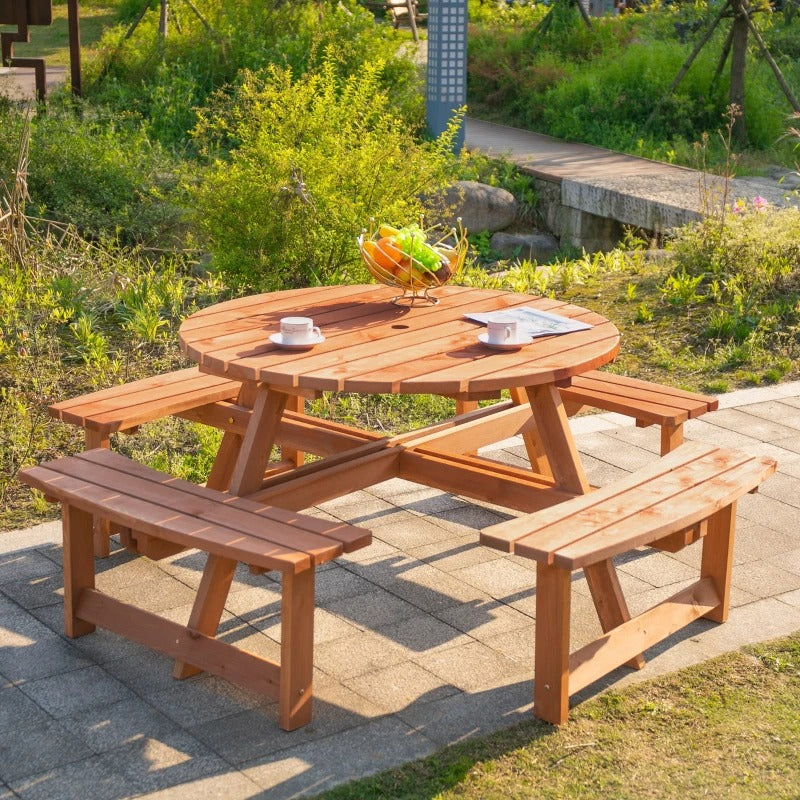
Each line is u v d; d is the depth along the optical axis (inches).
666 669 139.9
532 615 155.4
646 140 550.0
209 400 174.2
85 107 488.4
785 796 115.3
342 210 289.9
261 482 148.3
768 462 151.7
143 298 281.0
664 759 121.6
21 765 119.7
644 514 131.5
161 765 120.0
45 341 255.4
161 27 578.2
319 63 530.0
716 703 132.5
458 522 185.6
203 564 168.4
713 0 707.4
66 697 133.1
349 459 163.0
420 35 789.9
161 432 214.4
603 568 141.5
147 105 519.2
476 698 133.8
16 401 221.9
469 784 117.0
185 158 463.8
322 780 117.5
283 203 290.2
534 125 608.1
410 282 166.6
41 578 162.7
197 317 163.2
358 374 135.0
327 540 124.2
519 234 474.0
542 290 313.3
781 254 311.0
